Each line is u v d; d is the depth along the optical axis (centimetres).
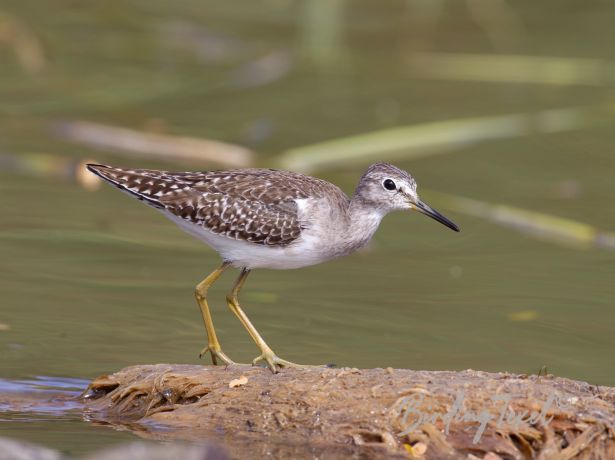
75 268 1555
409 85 2428
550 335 1382
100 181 1911
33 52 2430
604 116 2238
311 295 1512
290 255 1284
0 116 2119
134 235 1702
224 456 929
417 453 1005
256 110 2248
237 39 2622
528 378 1095
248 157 1953
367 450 1009
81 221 1736
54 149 1981
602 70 2461
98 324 1373
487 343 1353
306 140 2095
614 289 1545
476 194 1895
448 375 1102
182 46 2575
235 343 1340
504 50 2577
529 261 1656
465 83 2441
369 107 2286
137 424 1077
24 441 1027
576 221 1800
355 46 2608
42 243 1634
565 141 2155
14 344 1299
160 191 1292
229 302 1272
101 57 2481
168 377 1130
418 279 1580
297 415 1049
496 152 2103
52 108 2180
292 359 1289
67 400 1154
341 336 1366
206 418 1067
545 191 1923
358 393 1065
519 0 2898
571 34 2672
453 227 1372
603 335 1384
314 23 2594
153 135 2025
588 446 1007
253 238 1264
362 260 1662
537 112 2258
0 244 1616
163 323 1394
